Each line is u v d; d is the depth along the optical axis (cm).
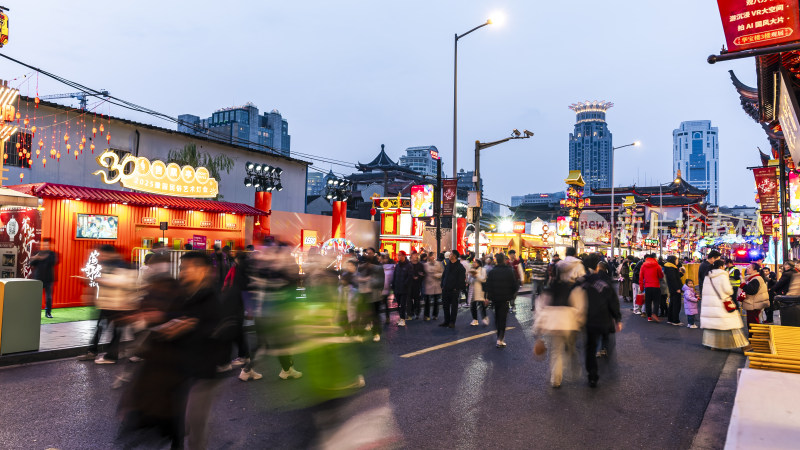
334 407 396
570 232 3669
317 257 692
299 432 416
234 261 819
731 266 1744
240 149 2800
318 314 421
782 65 784
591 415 646
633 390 767
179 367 399
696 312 1411
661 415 650
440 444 542
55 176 1977
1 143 1352
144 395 392
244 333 779
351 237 3216
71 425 578
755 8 530
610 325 784
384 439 396
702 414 657
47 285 1330
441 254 2133
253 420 599
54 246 1503
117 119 2177
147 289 434
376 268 1132
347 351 411
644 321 1561
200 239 1867
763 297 1264
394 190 5334
